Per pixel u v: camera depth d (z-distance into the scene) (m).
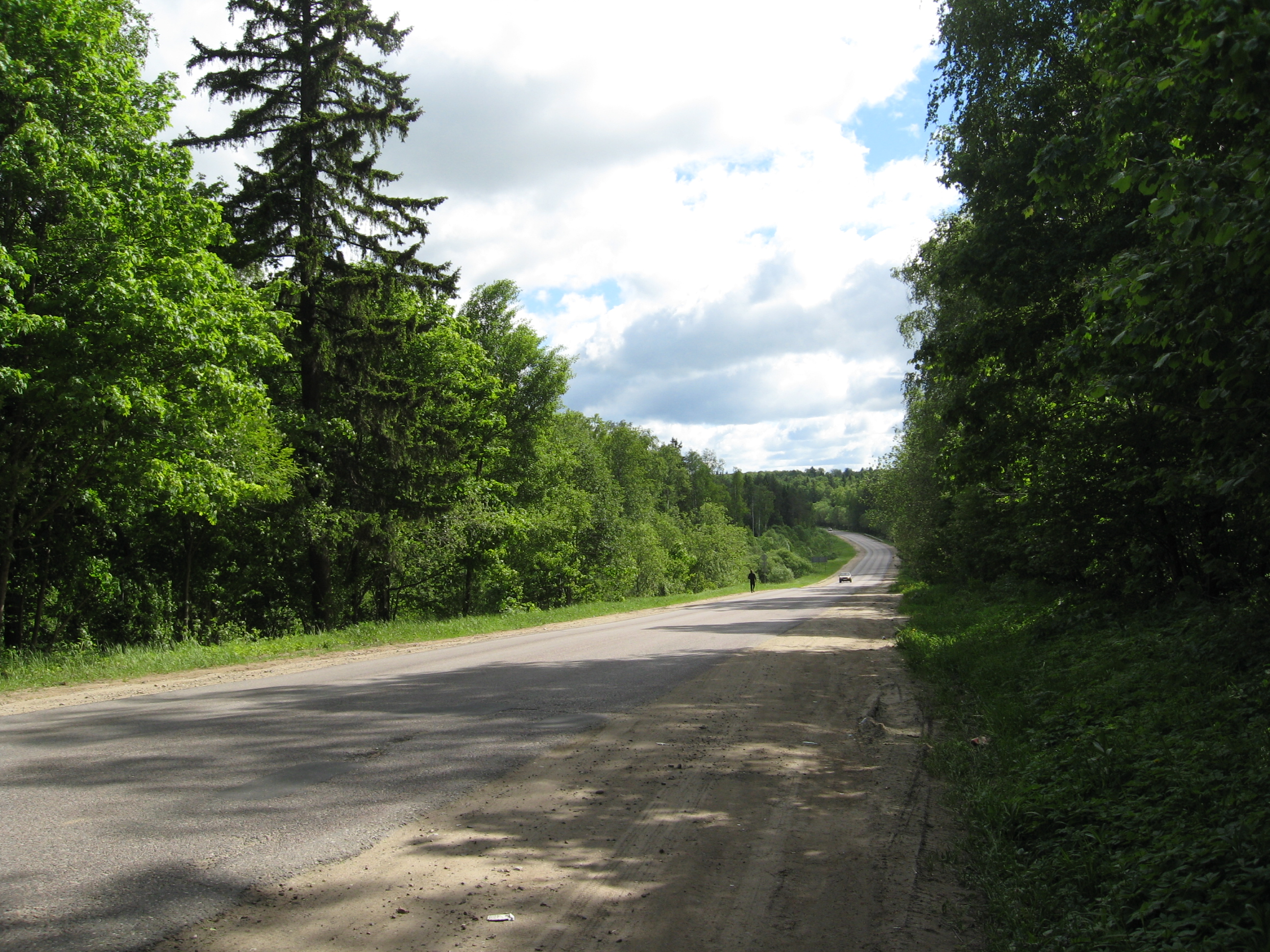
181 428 16.23
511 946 3.39
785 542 146.62
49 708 9.12
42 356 14.43
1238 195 4.71
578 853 4.55
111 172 15.36
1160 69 6.49
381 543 24.78
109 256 14.70
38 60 15.25
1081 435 12.63
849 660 14.02
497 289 40.53
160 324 14.81
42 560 20.89
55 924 3.48
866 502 54.25
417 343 27.78
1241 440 6.02
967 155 13.13
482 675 11.79
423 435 24.75
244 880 4.03
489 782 5.94
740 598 46.06
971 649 13.25
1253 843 3.98
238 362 18.08
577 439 51.31
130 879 4.01
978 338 13.20
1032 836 4.95
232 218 21.06
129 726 7.86
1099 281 7.02
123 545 23.77
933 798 5.90
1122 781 5.50
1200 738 6.05
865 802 5.74
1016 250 12.20
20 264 14.38
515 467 39.97
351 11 21.55
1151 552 13.27
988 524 25.14
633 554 53.66
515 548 39.00
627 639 18.25
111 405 14.52
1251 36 4.25
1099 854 4.40
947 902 4.04
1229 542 11.39
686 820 5.20
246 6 21.03
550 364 40.28
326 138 21.38
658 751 7.02
